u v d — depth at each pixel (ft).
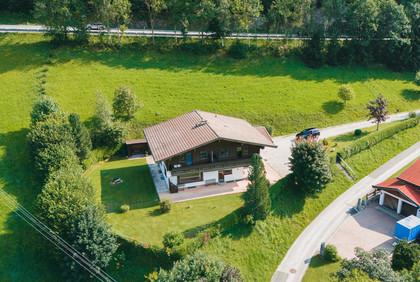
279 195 161.07
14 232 133.18
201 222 138.51
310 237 148.97
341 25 303.07
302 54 298.15
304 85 268.00
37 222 133.28
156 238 128.57
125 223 136.98
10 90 212.02
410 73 307.17
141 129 211.00
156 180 171.53
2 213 140.36
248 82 261.24
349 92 247.50
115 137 194.18
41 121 175.52
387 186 163.73
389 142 219.20
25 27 272.10
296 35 320.91
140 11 308.40
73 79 231.91
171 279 101.24
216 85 253.24
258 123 229.66
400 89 284.00
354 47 303.48
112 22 281.95
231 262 129.08
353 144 201.26
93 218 119.34
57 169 147.23
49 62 239.50
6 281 119.14
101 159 191.31
